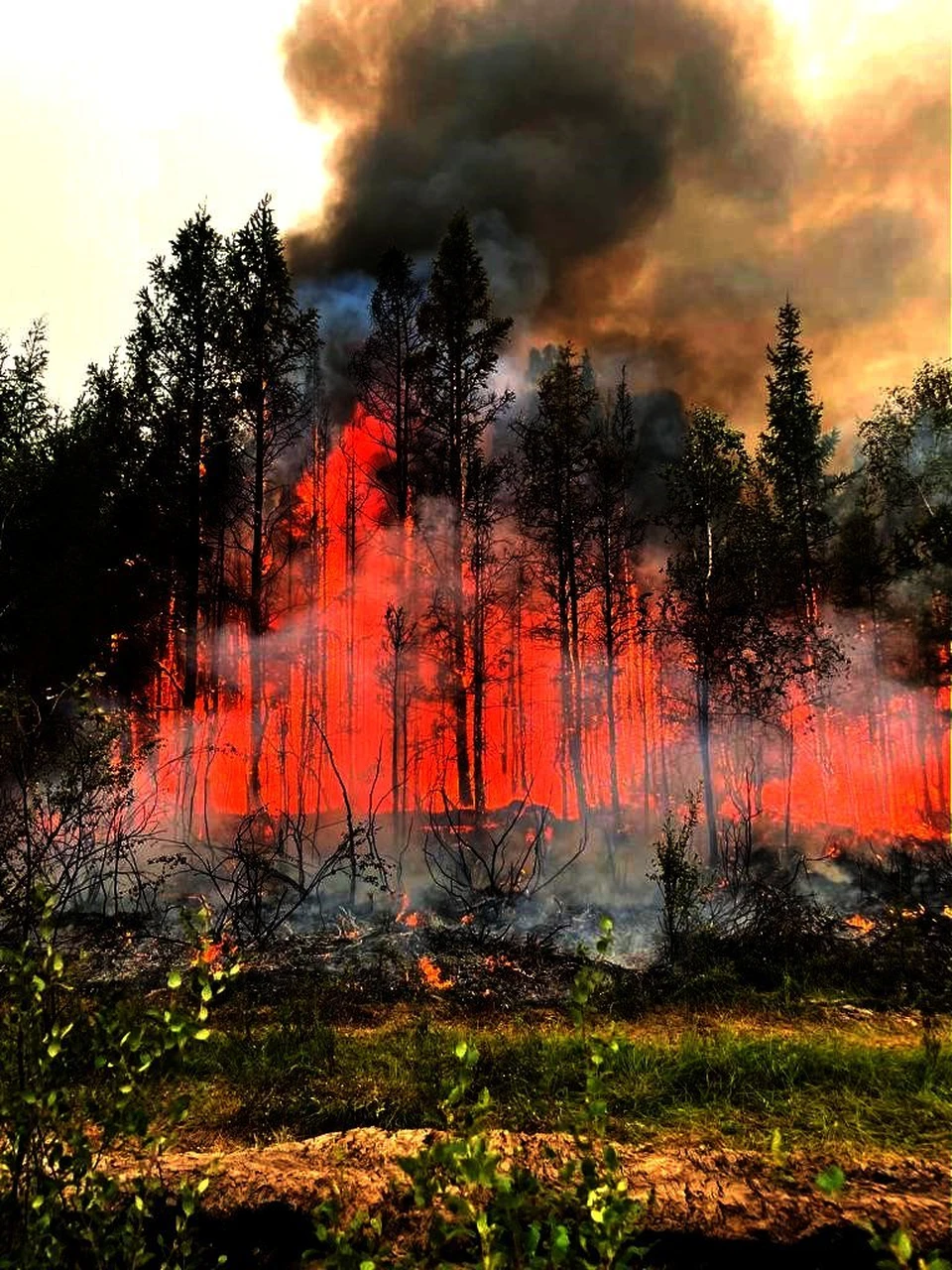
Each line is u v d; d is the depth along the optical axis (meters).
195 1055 2.63
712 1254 3.12
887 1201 3.27
